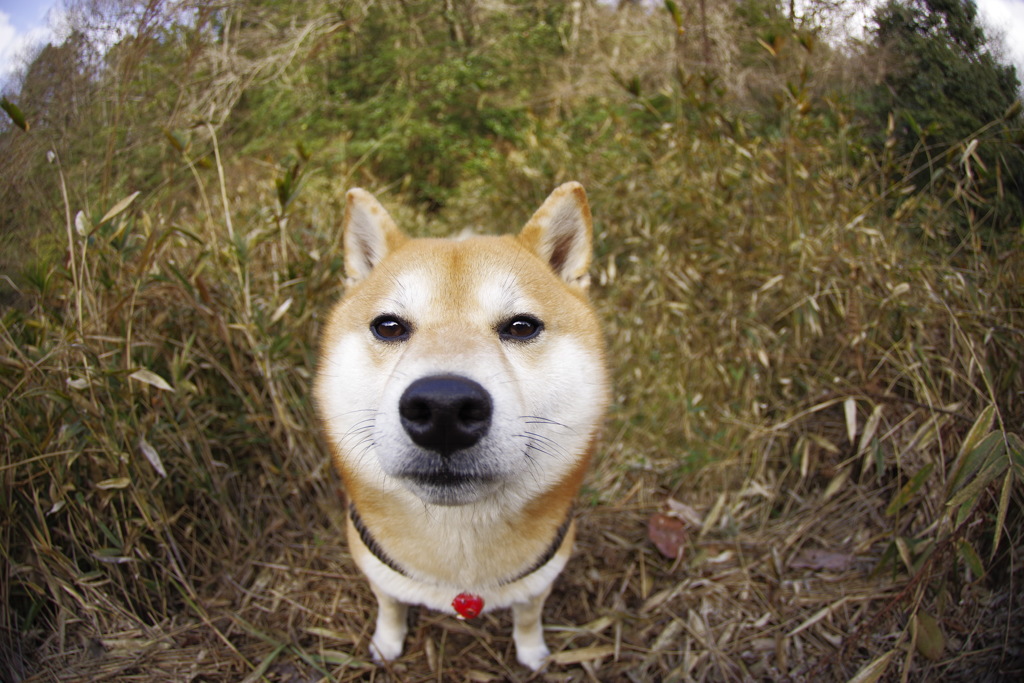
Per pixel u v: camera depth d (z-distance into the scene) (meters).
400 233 0.47
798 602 0.50
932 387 0.54
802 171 0.63
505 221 0.92
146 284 0.50
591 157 0.84
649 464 0.64
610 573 0.54
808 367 0.62
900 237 0.61
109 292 0.51
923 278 0.56
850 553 0.53
